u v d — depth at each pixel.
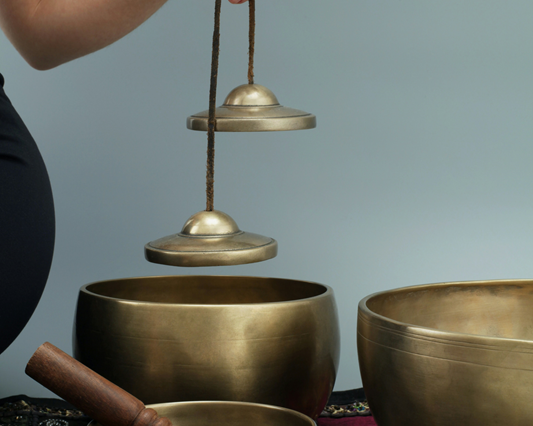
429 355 0.68
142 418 0.66
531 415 0.62
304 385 0.89
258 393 0.85
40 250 0.77
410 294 0.93
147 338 0.84
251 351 0.84
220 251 0.84
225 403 0.79
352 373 1.32
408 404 0.71
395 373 0.71
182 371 0.83
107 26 0.75
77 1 0.73
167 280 1.15
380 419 0.76
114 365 0.86
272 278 1.13
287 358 0.87
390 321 0.72
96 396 0.66
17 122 0.79
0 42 1.38
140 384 0.85
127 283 1.12
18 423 1.03
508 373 0.63
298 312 0.88
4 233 0.72
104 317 0.87
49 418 1.06
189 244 0.85
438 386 0.67
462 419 0.66
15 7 0.75
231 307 0.84
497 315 0.97
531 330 0.97
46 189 0.80
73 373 0.66
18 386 1.27
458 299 0.96
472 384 0.65
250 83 0.94
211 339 0.83
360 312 0.80
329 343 0.93
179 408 0.78
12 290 0.73
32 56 0.81
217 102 1.44
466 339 0.65
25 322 0.78
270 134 1.46
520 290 0.97
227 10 1.43
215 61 0.86
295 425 0.75
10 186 0.74
